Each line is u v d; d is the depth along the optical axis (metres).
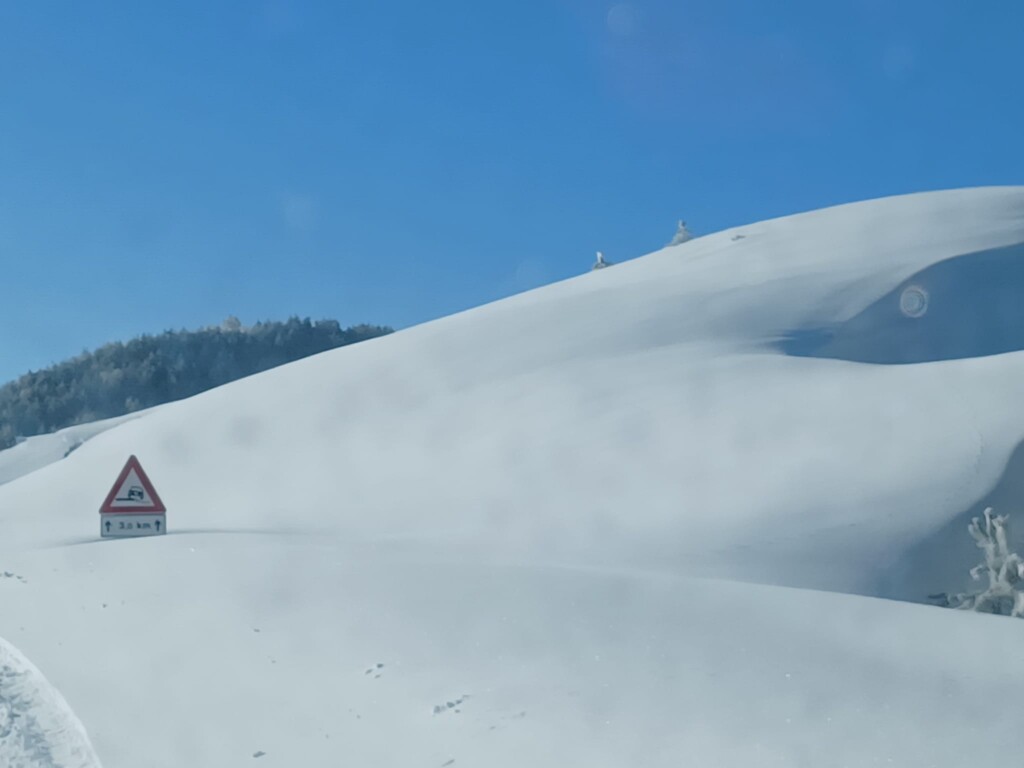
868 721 5.76
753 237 42.53
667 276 37.47
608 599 8.65
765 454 19.12
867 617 8.30
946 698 6.21
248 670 7.61
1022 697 6.24
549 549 15.16
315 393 30.89
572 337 30.77
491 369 29.27
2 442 74.25
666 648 7.20
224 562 12.05
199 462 27.33
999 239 36.00
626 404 24.09
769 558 14.28
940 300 31.77
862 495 16.27
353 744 5.88
